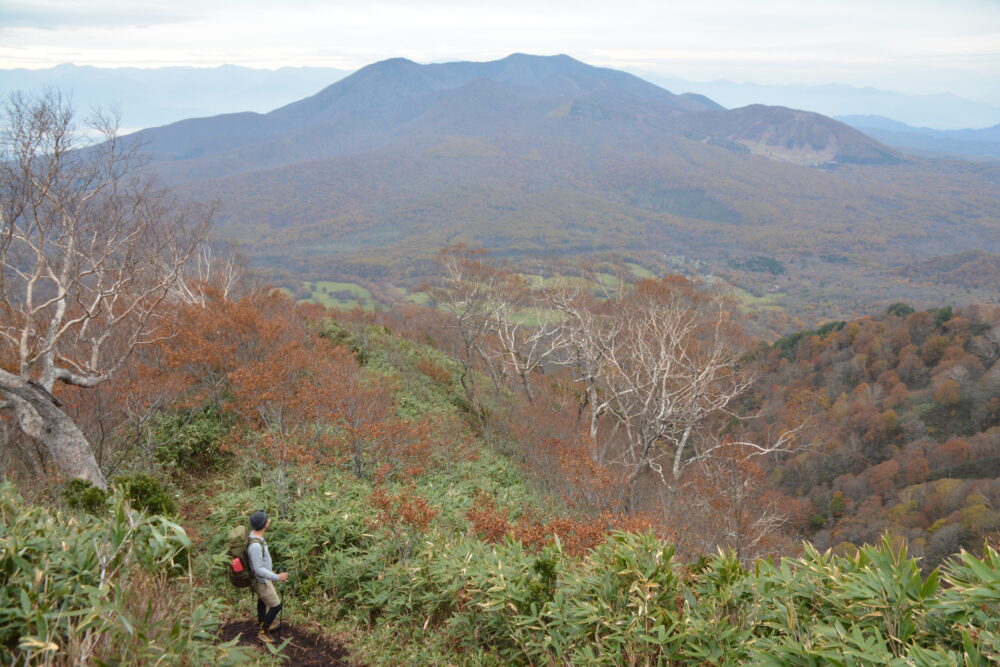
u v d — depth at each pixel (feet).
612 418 100.01
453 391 84.12
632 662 14.38
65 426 26.02
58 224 30.71
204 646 12.91
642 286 92.22
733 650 13.05
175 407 40.88
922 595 11.85
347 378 47.62
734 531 53.01
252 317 49.16
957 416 182.60
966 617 11.13
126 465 34.24
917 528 134.62
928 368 208.95
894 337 223.71
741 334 86.02
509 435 69.31
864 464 169.89
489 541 26.08
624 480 49.49
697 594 15.70
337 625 21.48
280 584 23.82
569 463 48.29
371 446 40.50
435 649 19.52
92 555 12.96
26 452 29.73
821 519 147.54
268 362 41.96
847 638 11.35
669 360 71.36
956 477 158.71
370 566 23.85
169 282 41.01
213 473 38.09
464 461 49.39
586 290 97.86
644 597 15.12
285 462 34.65
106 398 35.29
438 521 30.25
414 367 86.53
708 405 76.54
